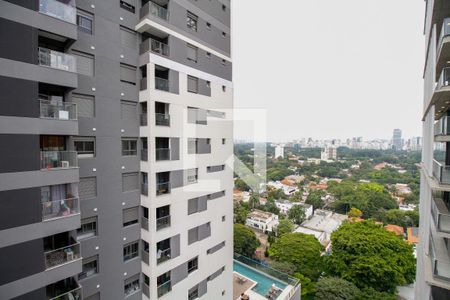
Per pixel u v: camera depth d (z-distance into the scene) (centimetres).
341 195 6888
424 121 1419
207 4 1402
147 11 1097
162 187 1159
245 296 1741
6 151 698
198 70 1335
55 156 812
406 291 2700
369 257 2453
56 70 799
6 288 699
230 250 1590
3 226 694
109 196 1039
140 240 1156
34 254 748
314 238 3288
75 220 843
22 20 728
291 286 1902
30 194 742
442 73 862
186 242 1270
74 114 852
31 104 743
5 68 694
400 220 5131
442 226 865
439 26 1023
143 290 1145
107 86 1029
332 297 2189
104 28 1016
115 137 1061
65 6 834
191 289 1316
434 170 998
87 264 988
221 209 1507
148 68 1082
